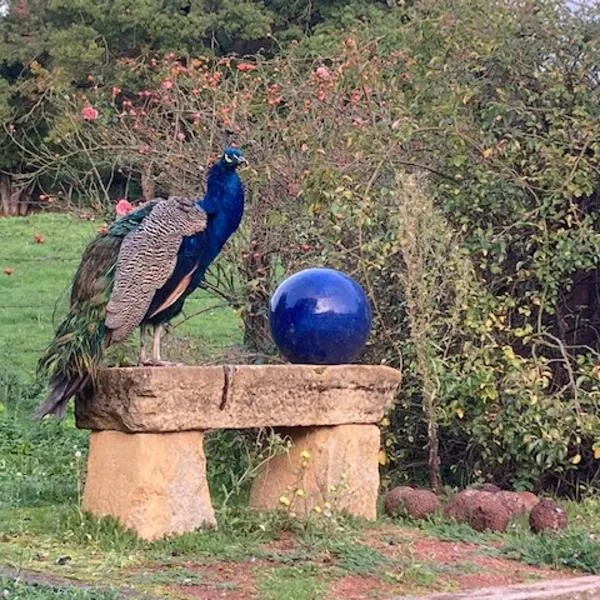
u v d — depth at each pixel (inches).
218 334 520.7
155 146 388.2
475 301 331.0
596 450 319.0
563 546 257.3
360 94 375.2
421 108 366.0
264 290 359.9
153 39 991.0
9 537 249.8
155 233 251.3
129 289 248.5
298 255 359.3
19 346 575.8
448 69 364.5
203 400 252.7
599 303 358.0
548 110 347.3
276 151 370.0
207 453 333.1
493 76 361.4
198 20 977.5
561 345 332.8
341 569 232.5
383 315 339.6
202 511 255.1
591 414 326.3
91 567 225.6
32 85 813.9
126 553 237.9
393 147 350.3
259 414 263.3
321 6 999.6
